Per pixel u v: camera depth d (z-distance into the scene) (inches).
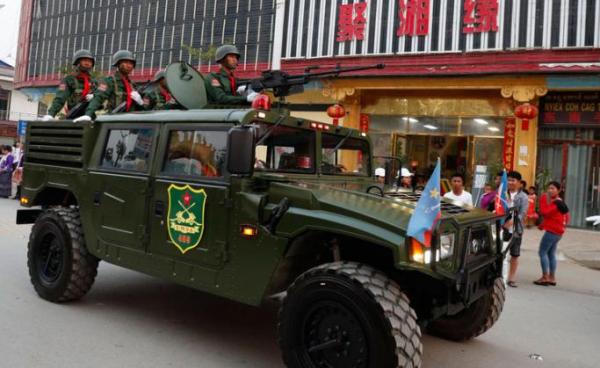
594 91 525.3
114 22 866.8
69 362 149.9
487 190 301.1
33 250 211.0
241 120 151.6
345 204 136.2
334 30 633.0
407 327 120.6
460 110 581.9
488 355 175.6
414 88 575.5
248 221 147.3
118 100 239.0
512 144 554.9
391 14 600.1
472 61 556.4
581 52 511.2
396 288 127.1
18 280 236.8
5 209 498.3
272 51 681.6
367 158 210.1
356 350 126.0
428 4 579.5
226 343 172.7
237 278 149.9
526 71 497.7
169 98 265.7
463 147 585.0
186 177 163.5
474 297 148.6
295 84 248.8
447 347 181.6
